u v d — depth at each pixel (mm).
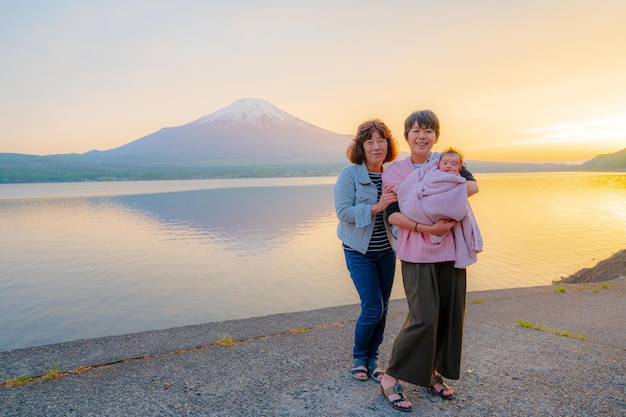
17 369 3246
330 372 3139
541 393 2811
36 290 14375
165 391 2848
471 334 4164
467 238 2488
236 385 2932
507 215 35344
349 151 2885
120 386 2934
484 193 67000
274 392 2814
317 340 3916
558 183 105688
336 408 2586
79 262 20016
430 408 2588
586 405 2648
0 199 80875
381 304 2852
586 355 3561
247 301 12523
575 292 6938
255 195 82750
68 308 12070
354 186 2832
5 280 16109
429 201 2400
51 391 2865
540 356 3523
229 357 3482
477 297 6504
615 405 2652
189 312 11555
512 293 6863
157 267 18438
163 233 31062
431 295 2477
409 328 2535
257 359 3430
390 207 2639
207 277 16078
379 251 2844
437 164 2539
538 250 18891
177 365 3314
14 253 23000
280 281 15047
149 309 11891
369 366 3025
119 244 26016
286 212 47188
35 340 9477
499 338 4035
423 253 2469
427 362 2500
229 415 2516
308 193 87625
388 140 2867
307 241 25750
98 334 9859
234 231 31453
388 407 2592
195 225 35938
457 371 2631
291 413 2531
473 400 2701
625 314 5426
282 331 4242
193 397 2756
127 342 3891
